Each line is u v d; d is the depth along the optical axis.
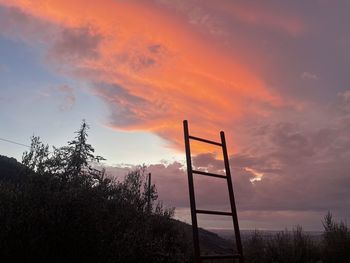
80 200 7.88
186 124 6.59
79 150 22.91
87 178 10.21
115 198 10.15
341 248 11.91
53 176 9.64
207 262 11.46
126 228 8.53
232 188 6.63
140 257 7.96
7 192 7.70
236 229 6.30
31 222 6.79
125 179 11.87
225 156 6.94
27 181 8.78
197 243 5.51
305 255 12.52
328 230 12.99
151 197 12.05
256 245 13.59
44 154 10.69
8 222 6.57
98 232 7.52
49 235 6.89
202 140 6.71
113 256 7.36
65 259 7.00
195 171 6.22
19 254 6.45
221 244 20.61
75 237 7.09
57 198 7.77
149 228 9.59
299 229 13.91
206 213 5.95
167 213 11.70
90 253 7.24
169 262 8.76
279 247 12.90
